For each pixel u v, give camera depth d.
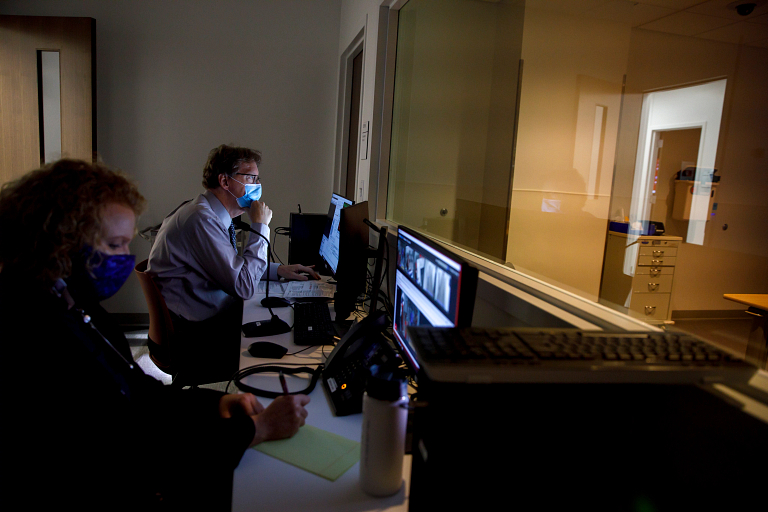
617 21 3.05
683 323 3.63
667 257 3.42
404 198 2.67
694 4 2.93
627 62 3.19
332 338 1.52
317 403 1.11
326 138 3.83
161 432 0.93
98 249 0.84
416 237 1.11
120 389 0.90
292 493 0.79
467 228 2.80
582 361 0.60
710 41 3.33
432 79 2.63
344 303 1.69
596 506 0.62
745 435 0.53
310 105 3.77
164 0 3.46
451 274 0.85
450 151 2.72
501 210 2.86
